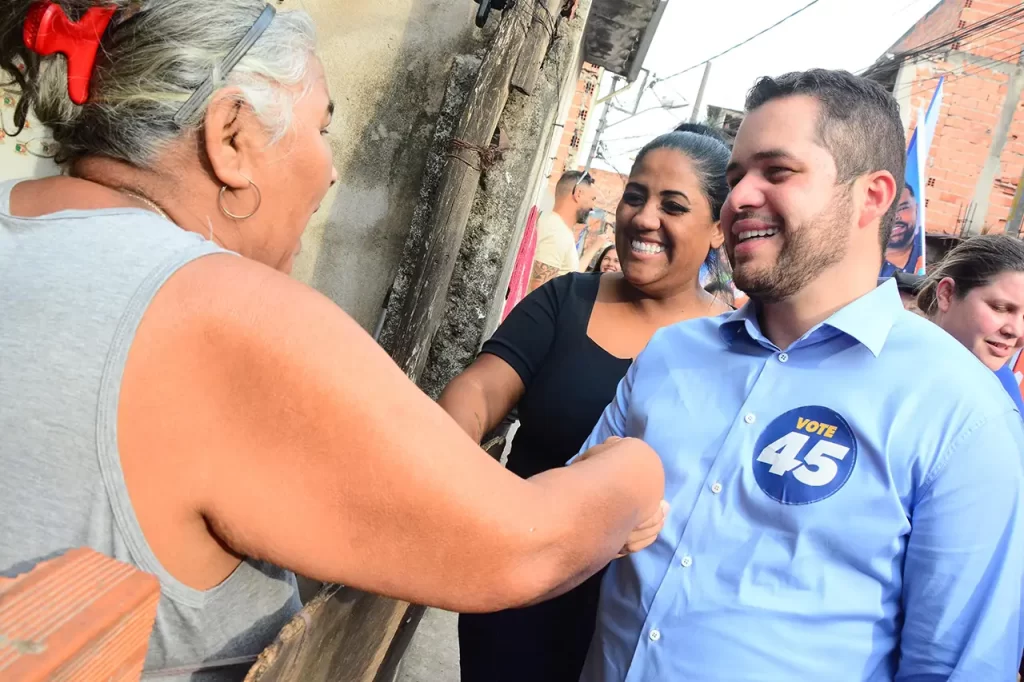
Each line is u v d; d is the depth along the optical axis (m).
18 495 0.70
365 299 2.51
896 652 1.05
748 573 1.11
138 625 0.57
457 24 2.38
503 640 1.68
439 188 2.24
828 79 1.15
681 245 1.73
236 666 0.85
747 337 1.30
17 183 0.85
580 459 1.05
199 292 0.71
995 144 9.77
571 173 6.70
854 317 1.12
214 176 0.87
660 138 1.79
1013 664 0.95
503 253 2.45
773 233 1.16
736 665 1.08
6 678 0.44
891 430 1.04
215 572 0.80
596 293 1.90
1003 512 0.95
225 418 0.70
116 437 0.70
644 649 1.18
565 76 2.46
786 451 1.12
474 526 0.73
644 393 1.39
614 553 0.94
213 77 0.82
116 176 0.86
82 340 0.70
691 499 1.22
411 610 1.69
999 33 9.70
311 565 0.74
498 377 1.78
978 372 1.05
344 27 2.40
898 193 1.17
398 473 0.70
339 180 2.46
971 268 2.51
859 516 1.04
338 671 1.15
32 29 0.78
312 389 0.69
